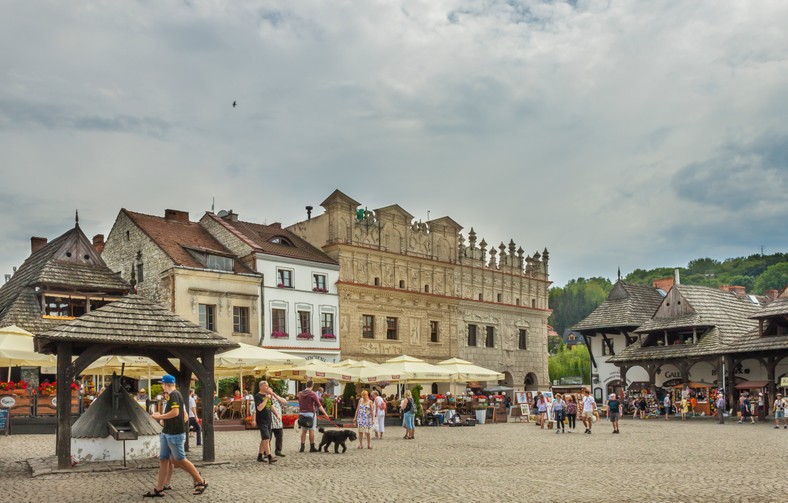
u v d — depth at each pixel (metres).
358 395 48.78
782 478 18.08
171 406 15.14
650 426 45.59
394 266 62.88
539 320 75.56
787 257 183.62
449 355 66.12
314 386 54.34
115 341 19.48
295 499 14.71
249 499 14.73
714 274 191.25
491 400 55.00
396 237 63.69
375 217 62.41
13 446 25.14
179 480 17.42
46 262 47.34
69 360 19.41
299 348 55.25
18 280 50.75
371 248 61.09
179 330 20.77
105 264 52.00
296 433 33.16
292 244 59.56
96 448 20.22
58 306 47.06
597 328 72.56
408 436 32.28
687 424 48.78
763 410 52.47
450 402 49.16
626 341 71.69
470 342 68.56
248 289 53.03
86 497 15.03
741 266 189.62
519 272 74.12
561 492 15.66
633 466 20.81
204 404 20.98
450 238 68.19
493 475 18.55
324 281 57.97
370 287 60.34
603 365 73.75
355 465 20.69
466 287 68.69
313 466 20.39
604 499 14.77
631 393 67.75
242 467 20.03
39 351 21.41
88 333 19.39
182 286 49.75
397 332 62.47
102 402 20.89
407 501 14.48
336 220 59.34
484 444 28.97
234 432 33.62
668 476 18.45
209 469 19.59
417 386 50.72
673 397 63.47
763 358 56.34
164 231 54.41
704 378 64.06
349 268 59.75
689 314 63.91
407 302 63.25
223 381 45.94
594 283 188.25
